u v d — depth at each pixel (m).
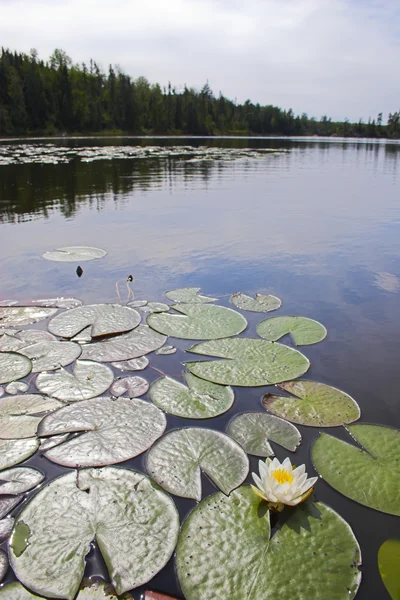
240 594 0.99
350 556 1.09
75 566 1.05
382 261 3.46
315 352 2.06
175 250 3.71
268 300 2.66
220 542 1.12
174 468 1.36
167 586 1.01
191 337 2.21
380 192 7.19
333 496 1.27
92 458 1.40
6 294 2.69
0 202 5.93
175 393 1.75
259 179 8.90
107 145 21.45
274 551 1.10
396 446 1.46
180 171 10.12
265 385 1.81
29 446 1.45
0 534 1.13
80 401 1.69
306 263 3.41
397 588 1.01
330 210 5.58
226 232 4.36
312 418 1.60
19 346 2.08
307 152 18.84
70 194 6.67
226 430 1.54
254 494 1.28
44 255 3.49
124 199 6.32
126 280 2.97
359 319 2.42
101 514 1.20
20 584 1.01
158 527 1.16
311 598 0.99
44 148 17.91
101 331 2.23
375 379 1.85
